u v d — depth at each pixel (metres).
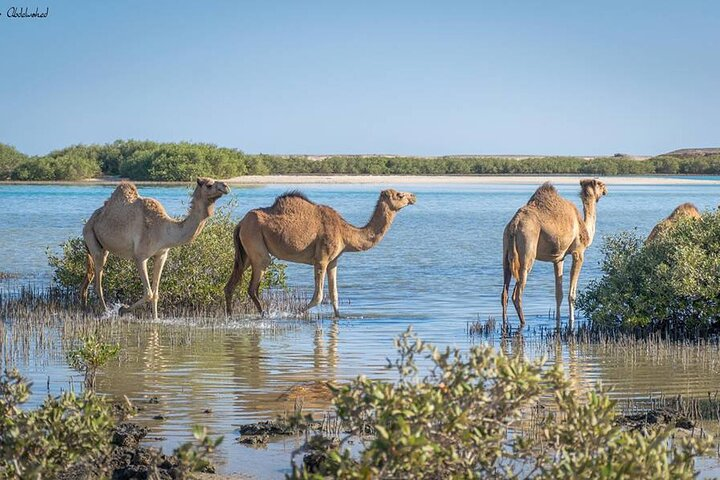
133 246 15.95
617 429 6.04
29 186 79.69
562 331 14.87
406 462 5.50
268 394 10.55
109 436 7.49
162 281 17.12
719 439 8.84
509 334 14.55
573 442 6.09
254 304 17.31
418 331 14.82
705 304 14.36
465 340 14.04
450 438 5.86
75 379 11.23
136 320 15.83
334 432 8.90
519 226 15.11
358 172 114.50
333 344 13.62
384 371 11.67
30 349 12.96
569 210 15.47
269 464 8.09
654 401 10.27
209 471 7.87
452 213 48.38
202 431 6.02
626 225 38.94
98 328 14.55
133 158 90.25
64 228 35.53
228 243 17.97
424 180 102.81
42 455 6.46
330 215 16.33
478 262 25.30
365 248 16.64
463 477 5.87
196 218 15.85
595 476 5.73
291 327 15.20
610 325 14.96
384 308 17.39
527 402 6.18
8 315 16.06
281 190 70.00
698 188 85.94
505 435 7.16
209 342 13.81
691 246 14.81
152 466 7.32
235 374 11.60
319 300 16.30
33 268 23.52
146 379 11.30
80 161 89.62
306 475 5.95
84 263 17.67
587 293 15.35
